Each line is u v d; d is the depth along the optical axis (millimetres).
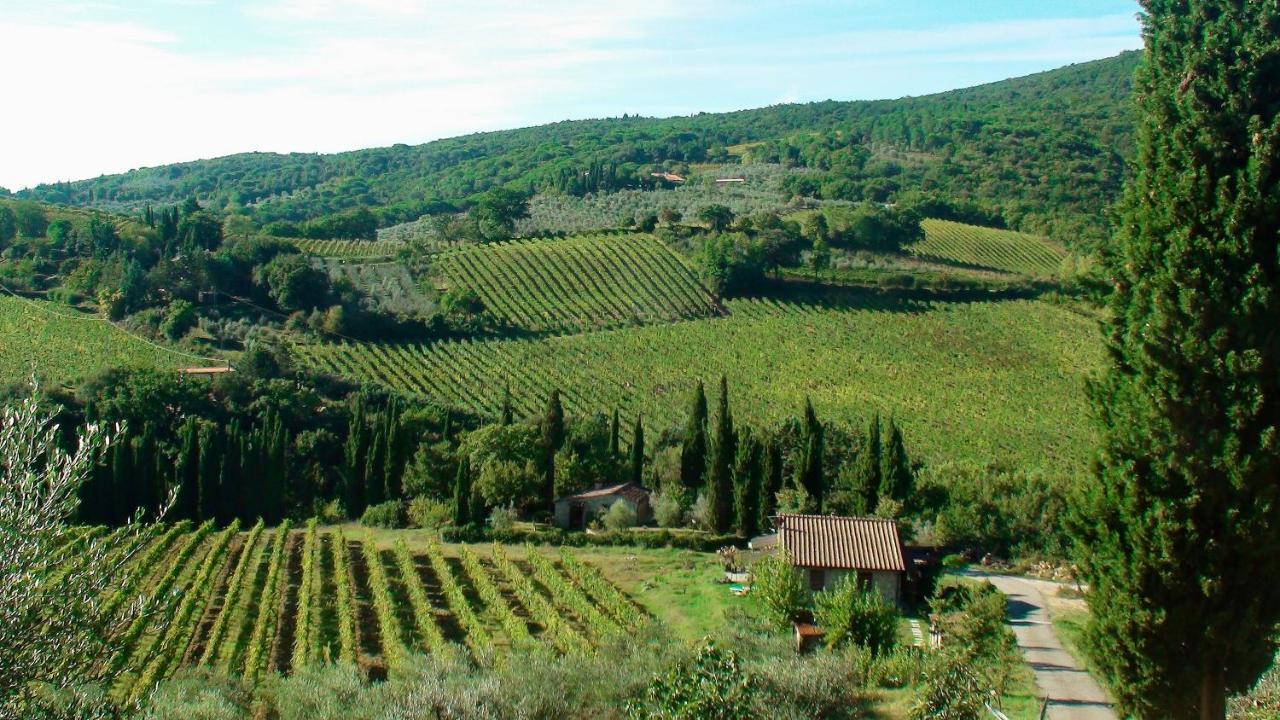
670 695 20547
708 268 130875
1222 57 15055
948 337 117188
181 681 29578
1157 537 14773
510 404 94875
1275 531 14258
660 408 101875
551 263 138000
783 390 105938
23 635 13758
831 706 24500
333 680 27500
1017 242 156125
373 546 57031
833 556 44438
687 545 61781
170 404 83125
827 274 132750
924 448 88875
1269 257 14367
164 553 55000
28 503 14203
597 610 43219
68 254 123188
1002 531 61531
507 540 63531
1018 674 31266
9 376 85875
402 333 115312
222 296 116312
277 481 74000
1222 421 14438
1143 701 15320
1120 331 15719
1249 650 14820
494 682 25719
